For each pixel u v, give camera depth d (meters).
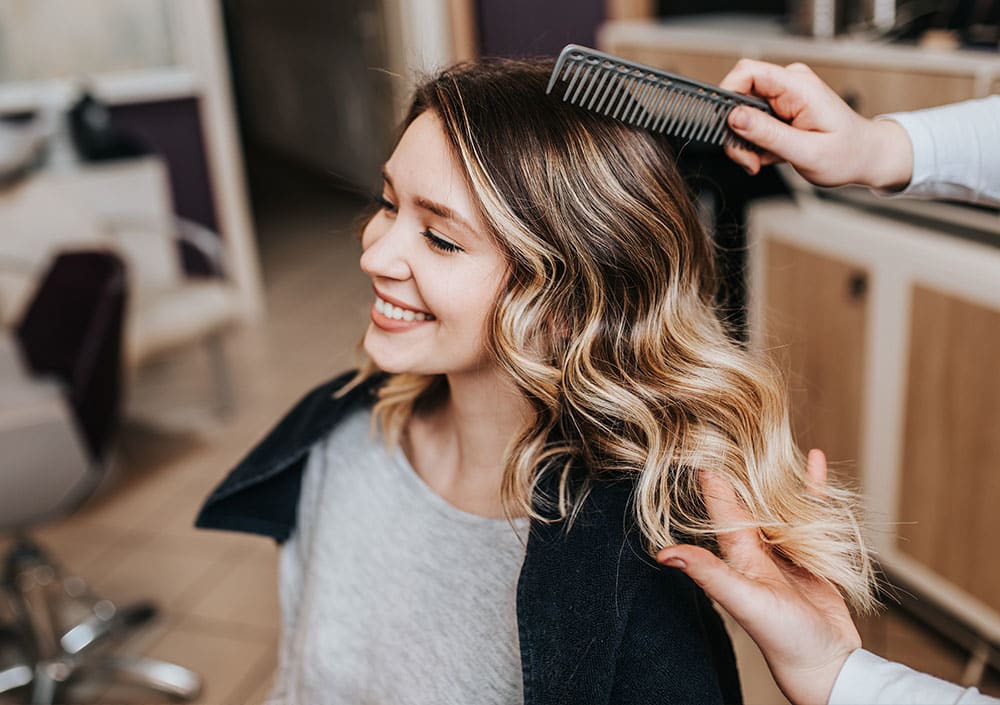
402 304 0.85
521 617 0.80
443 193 0.80
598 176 0.80
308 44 6.61
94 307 2.23
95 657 2.27
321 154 6.88
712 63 2.57
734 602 0.63
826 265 2.17
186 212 4.33
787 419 0.88
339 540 1.00
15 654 2.35
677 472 0.82
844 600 0.78
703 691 0.77
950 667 2.09
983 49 1.95
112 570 2.68
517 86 0.82
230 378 3.81
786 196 2.30
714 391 0.84
